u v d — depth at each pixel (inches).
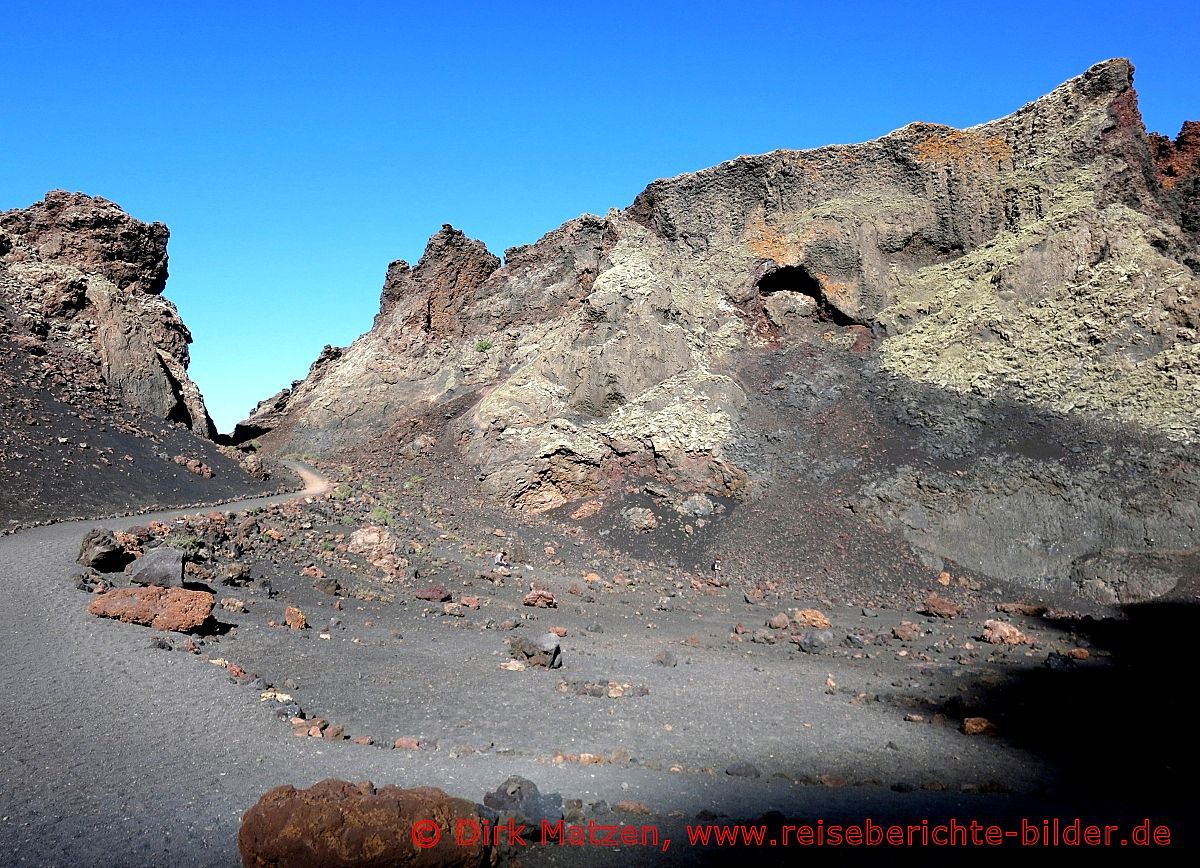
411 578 1054.4
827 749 506.3
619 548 1498.5
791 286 2142.0
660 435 1680.6
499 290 2600.9
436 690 569.3
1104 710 654.5
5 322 1555.1
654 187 2416.3
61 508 1079.6
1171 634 1045.8
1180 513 1258.6
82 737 386.9
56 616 581.6
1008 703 677.3
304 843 255.4
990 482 1423.5
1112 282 1667.1
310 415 2551.7
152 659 513.7
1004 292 1809.8
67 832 293.6
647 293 1975.9
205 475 1496.1
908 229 2062.0
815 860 312.3
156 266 2126.0
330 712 491.2
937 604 1163.3
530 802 339.3
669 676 690.2
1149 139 1966.0
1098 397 1510.8
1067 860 322.0
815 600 1254.3
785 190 2213.3
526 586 1164.5
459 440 1966.0
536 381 1967.3
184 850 289.3
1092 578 1234.6
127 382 1690.5
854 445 1640.0
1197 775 478.3
